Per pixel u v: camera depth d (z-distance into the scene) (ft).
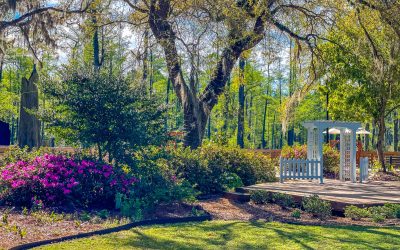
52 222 25.44
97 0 52.49
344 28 57.31
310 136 54.65
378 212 30.89
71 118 34.30
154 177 34.58
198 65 45.80
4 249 19.52
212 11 44.34
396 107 65.98
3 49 53.62
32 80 43.93
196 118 50.21
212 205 35.76
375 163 72.23
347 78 63.62
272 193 37.06
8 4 45.73
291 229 26.13
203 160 43.45
